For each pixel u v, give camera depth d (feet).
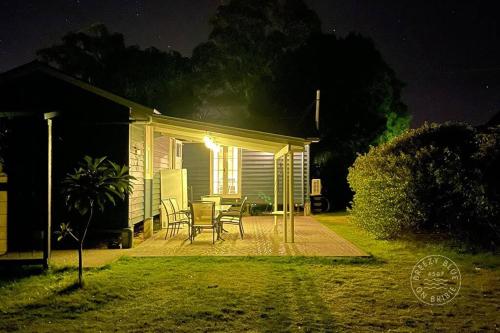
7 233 30.94
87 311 17.75
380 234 34.50
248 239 34.81
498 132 32.71
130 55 80.38
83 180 21.35
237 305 18.28
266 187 57.72
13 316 17.24
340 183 73.36
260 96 73.72
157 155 44.96
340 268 24.70
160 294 19.81
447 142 38.73
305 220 49.14
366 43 69.97
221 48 81.20
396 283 21.62
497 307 18.15
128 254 28.73
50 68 31.83
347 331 15.61
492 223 30.27
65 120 31.99
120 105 32.12
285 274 23.29
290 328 15.81
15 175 31.14
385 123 70.69
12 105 32.04
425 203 32.58
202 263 26.00
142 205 36.88
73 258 27.84
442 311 17.69
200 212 33.12
